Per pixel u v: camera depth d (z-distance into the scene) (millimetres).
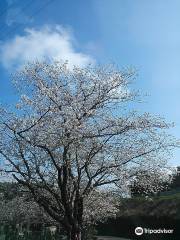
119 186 20938
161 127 20469
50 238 27141
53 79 20281
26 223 31344
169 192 52094
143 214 49875
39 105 19672
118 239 46938
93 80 20250
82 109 19625
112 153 20250
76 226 20344
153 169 20875
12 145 19734
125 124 19922
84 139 19516
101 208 26875
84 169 21094
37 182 20406
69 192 20781
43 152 20031
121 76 20641
